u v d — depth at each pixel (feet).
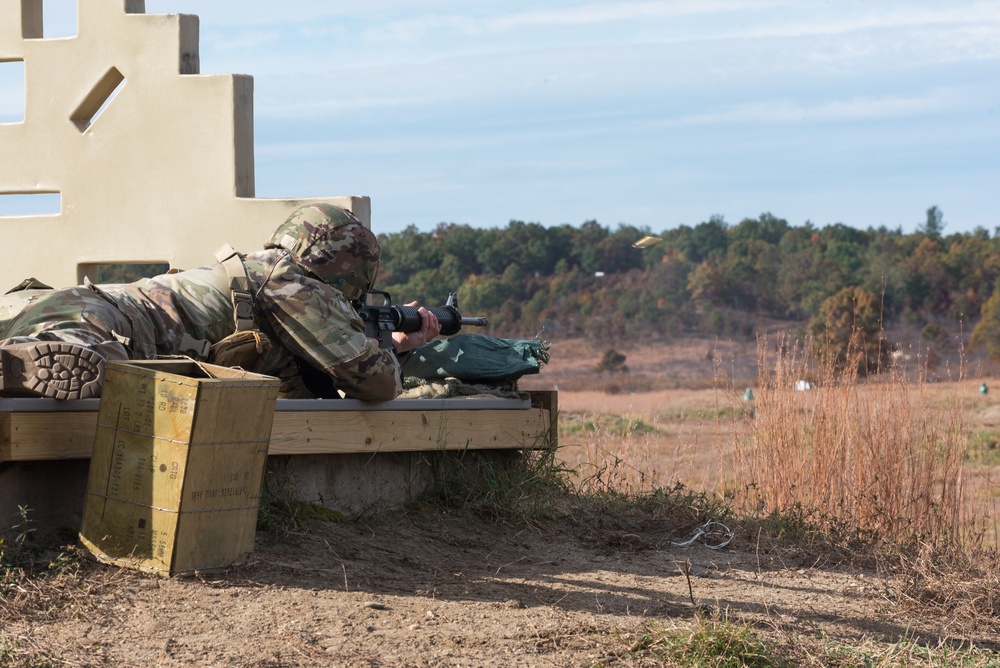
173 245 27.78
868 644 16.01
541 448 23.88
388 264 525.75
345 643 13.61
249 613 14.38
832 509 28.32
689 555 21.77
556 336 454.81
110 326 17.57
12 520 16.20
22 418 15.93
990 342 339.36
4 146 29.25
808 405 30.27
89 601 14.15
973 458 63.05
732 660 13.94
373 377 19.92
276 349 20.30
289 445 19.16
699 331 441.27
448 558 19.06
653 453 33.86
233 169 27.25
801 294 462.19
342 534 19.17
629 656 13.93
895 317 420.77
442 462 22.54
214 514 15.57
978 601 19.34
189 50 28.09
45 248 28.96
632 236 545.03
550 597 16.89
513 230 544.21
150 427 15.28
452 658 13.43
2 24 29.19
